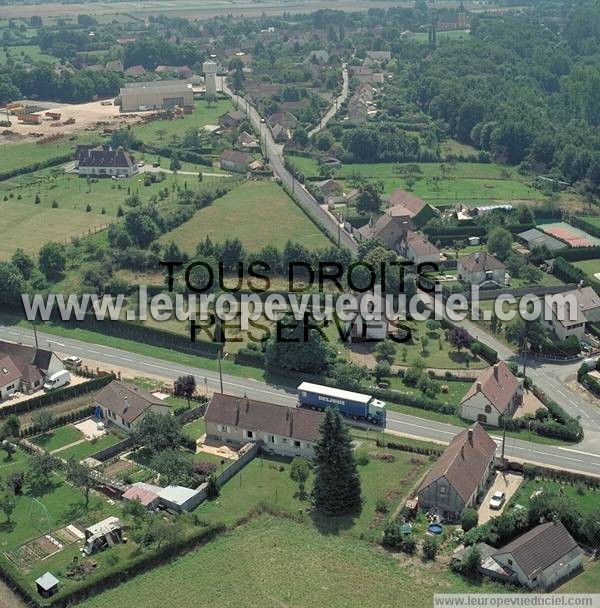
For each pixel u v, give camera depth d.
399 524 126.94
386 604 111.62
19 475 140.62
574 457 150.75
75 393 176.25
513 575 116.31
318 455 133.38
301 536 127.19
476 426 146.75
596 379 176.12
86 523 130.75
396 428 161.88
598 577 117.38
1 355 182.12
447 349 192.12
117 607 112.19
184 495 135.38
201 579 117.38
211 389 178.50
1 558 120.38
